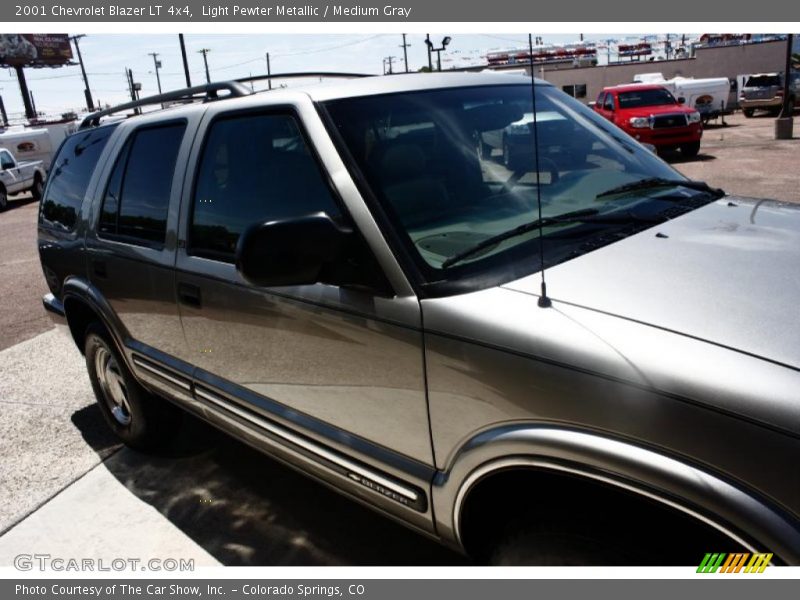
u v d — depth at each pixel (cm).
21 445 402
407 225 203
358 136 219
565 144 261
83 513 323
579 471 155
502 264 189
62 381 504
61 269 375
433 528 200
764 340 146
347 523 297
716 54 3772
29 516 325
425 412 189
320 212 209
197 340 276
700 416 139
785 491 130
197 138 276
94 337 359
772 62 3731
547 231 205
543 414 161
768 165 1383
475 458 175
